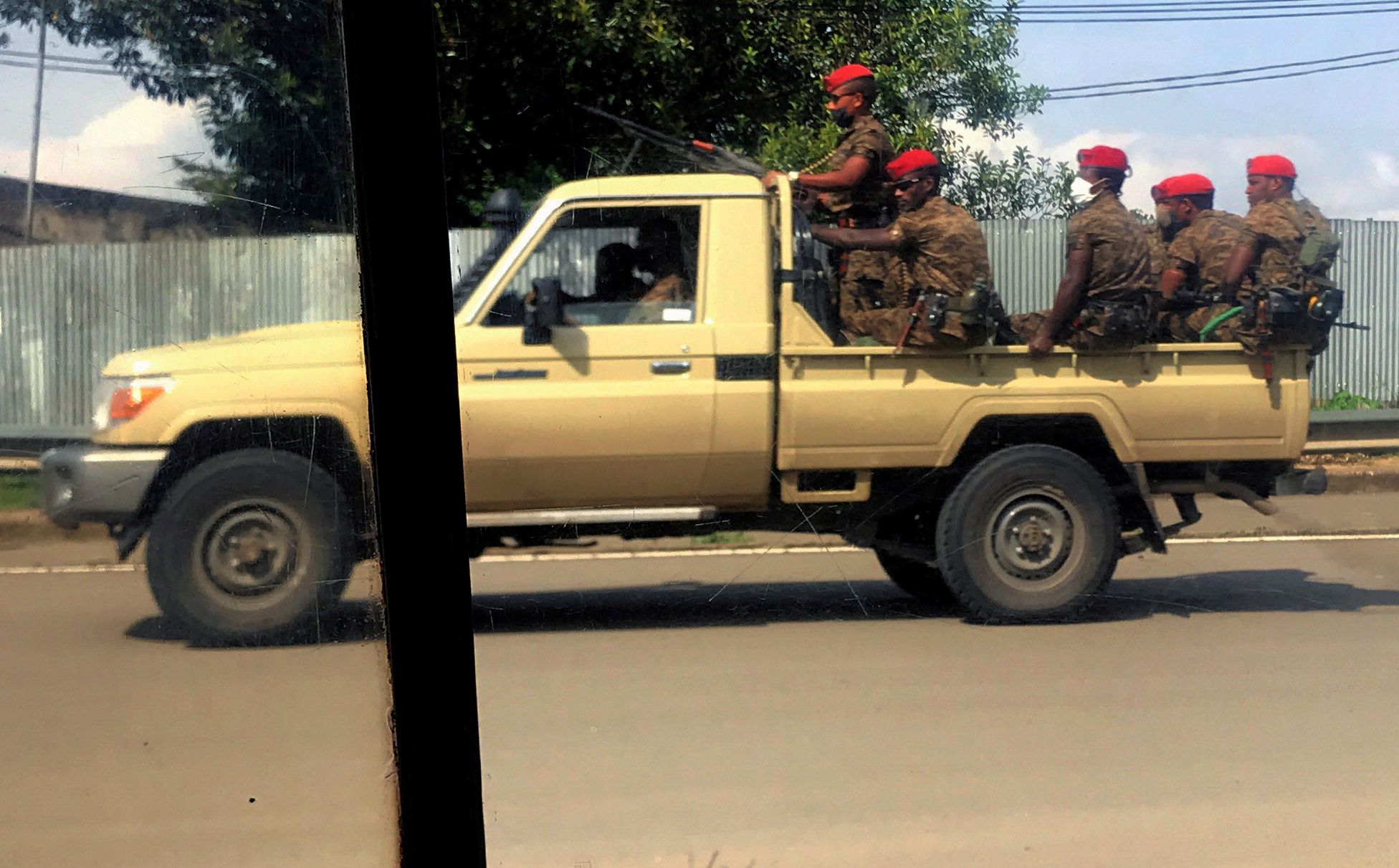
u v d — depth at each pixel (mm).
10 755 1414
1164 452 4617
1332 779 3086
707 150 4492
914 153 4516
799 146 4535
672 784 3049
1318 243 4605
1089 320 4535
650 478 4543
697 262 4547
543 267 4473
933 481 4570
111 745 1430
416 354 1567
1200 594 5027
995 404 4566
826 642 4242
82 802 1428
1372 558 5523
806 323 4578
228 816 1454
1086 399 4586
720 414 4520
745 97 4492
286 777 1479
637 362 4492
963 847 2695
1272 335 4590
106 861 1436
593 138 4387
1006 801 2949
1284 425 4664
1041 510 4551
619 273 4523
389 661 1533
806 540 4621
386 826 1509
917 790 3018
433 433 1609
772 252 4559
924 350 4531
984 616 4516
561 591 4773
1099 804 2939
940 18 4414
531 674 3912
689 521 4574
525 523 4488
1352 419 6367
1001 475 4504
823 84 4523
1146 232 4594
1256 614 4742
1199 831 2785
